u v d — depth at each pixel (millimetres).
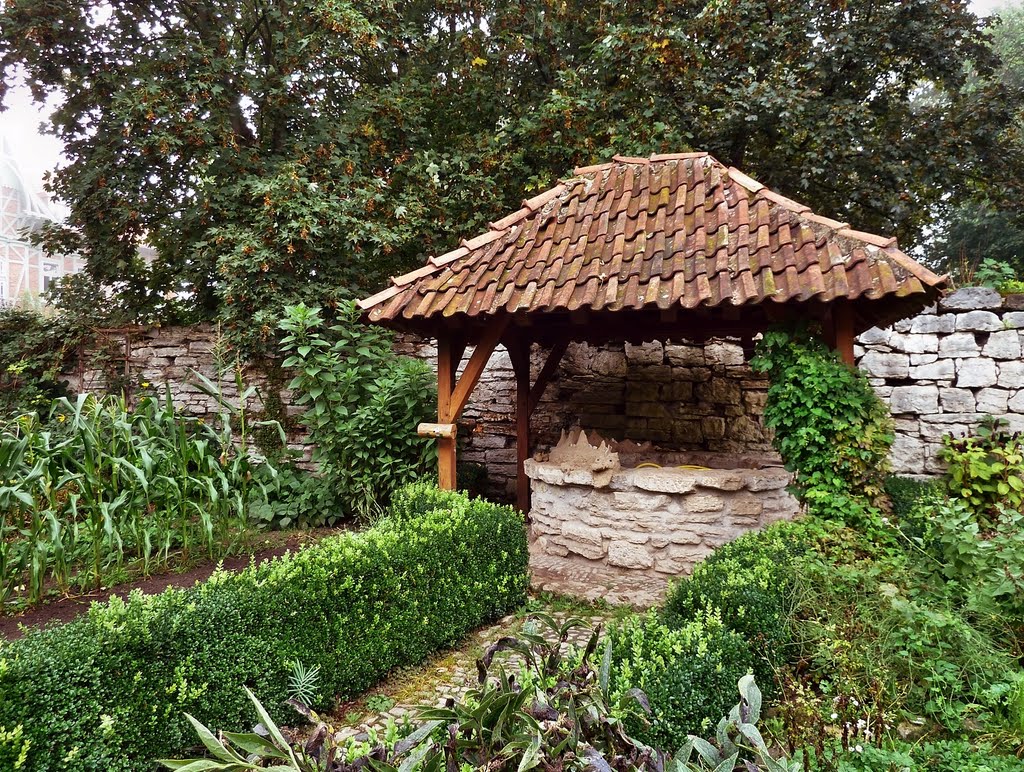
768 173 8719
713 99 8188
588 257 4797
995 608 2863
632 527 4973
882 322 5023
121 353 8953
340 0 8102
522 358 6812
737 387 7461
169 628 2438
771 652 2586
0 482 3605
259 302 7438
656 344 7758
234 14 9125
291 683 2857
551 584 4949
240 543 4922
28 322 9578
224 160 8211
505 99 9492
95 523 3811
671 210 4984
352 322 6891
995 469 5035
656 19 8062
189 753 2439
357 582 3230
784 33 7957
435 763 1560
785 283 3918
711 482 4758
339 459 6305
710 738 2049
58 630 2301
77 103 8992
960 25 8211
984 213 11719
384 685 3404
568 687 1905
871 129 8523
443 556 3822
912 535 3729
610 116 8328
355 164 8336
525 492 6895
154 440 4324
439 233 8805
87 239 9328
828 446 3934
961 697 2609
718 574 3062
